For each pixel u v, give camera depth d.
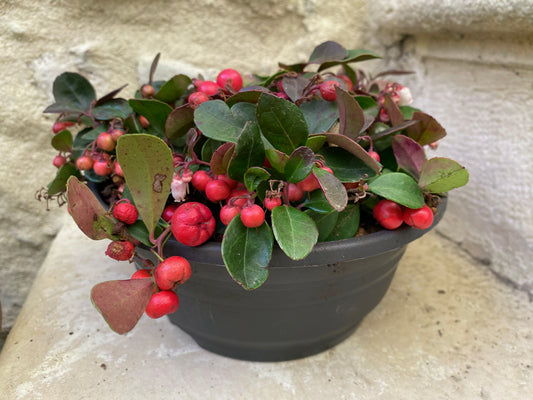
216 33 0.45
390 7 0.43
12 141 0.44
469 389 0.28
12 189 0.45
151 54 0.45
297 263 0.21
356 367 0.30
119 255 0.22
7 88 0.42
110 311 0.18
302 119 0.21
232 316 0.26
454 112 0.42
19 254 0.48
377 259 0.25
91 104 0.29
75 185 0.20
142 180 0.20
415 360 0.30
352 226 0.23
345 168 0.23
